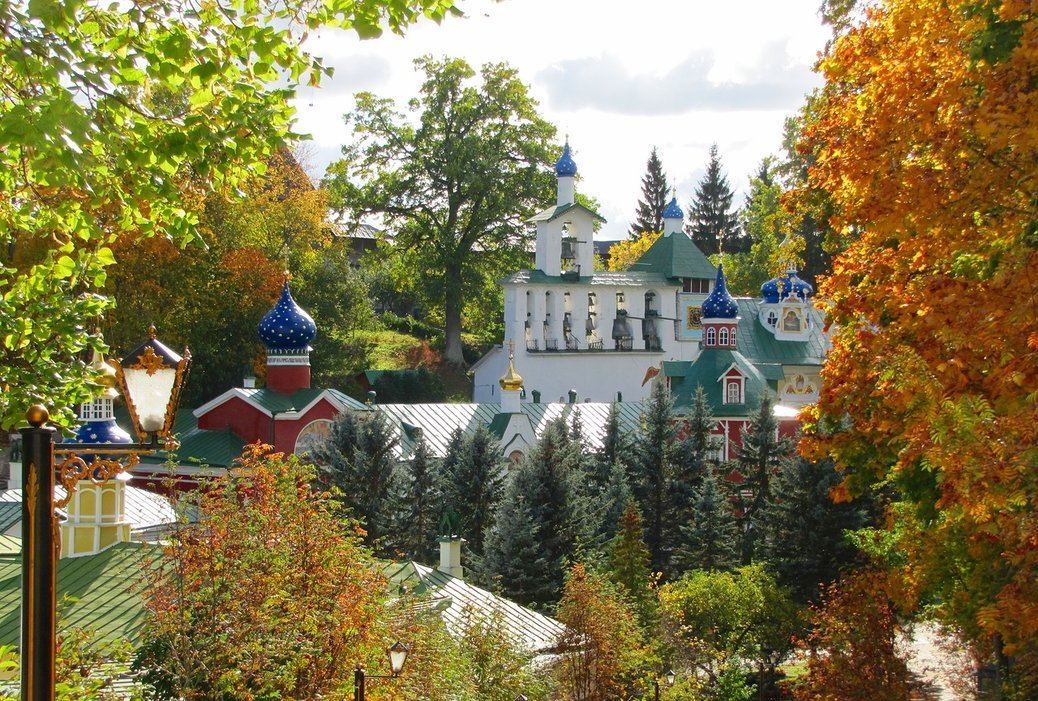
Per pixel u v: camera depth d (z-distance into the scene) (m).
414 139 90.12
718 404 69.31
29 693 8.78
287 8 13.52
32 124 11.41
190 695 19.14
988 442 15.98
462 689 25.72
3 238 16.39
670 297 95.25
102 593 25.92
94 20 12.65
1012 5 17.31
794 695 38.81
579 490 50.81
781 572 50.59
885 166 19.94
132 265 67.81
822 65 22.88
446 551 38.66
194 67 12.81
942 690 43.03
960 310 18.12
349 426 50.59
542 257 90.88
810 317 90.12
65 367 16.14
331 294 80.75
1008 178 18.77
